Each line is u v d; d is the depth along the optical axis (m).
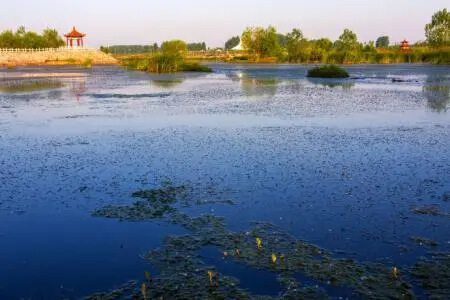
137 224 6.61
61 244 6.05
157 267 5.38
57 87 29.09
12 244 6.06
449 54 59.75
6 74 43.72
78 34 75.31
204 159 10.05
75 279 5.17
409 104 19.12
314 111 17.30
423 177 8.60
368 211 6.96
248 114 16.62
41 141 12.12
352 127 13.77
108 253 5.77
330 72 37.66
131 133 13.11
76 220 6.80
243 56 89.44
